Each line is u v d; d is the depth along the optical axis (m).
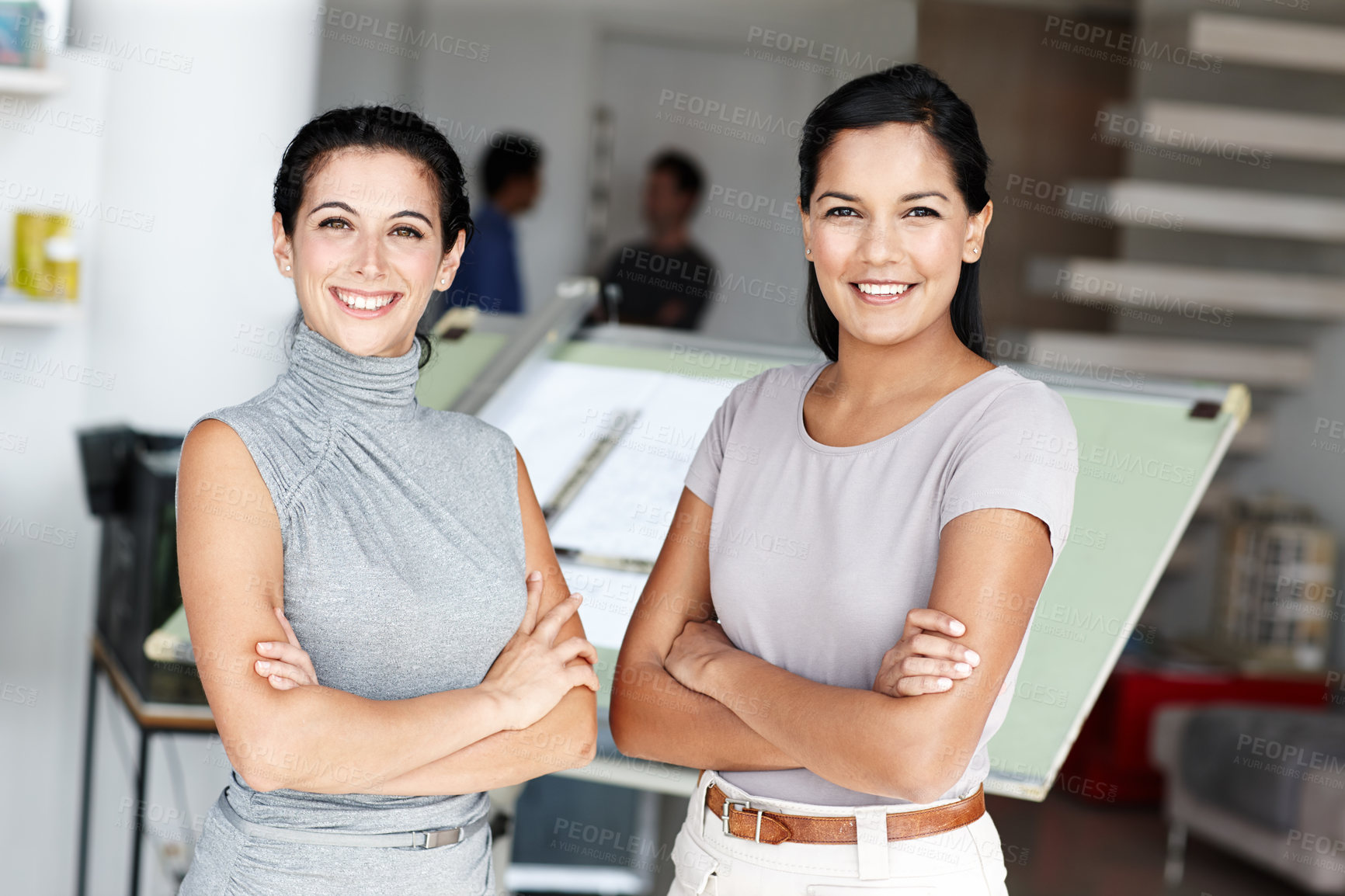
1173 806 3.85
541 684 1.42
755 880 1.36
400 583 1.39
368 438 1.43
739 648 1.49
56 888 2.97
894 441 1.38
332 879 1.34
